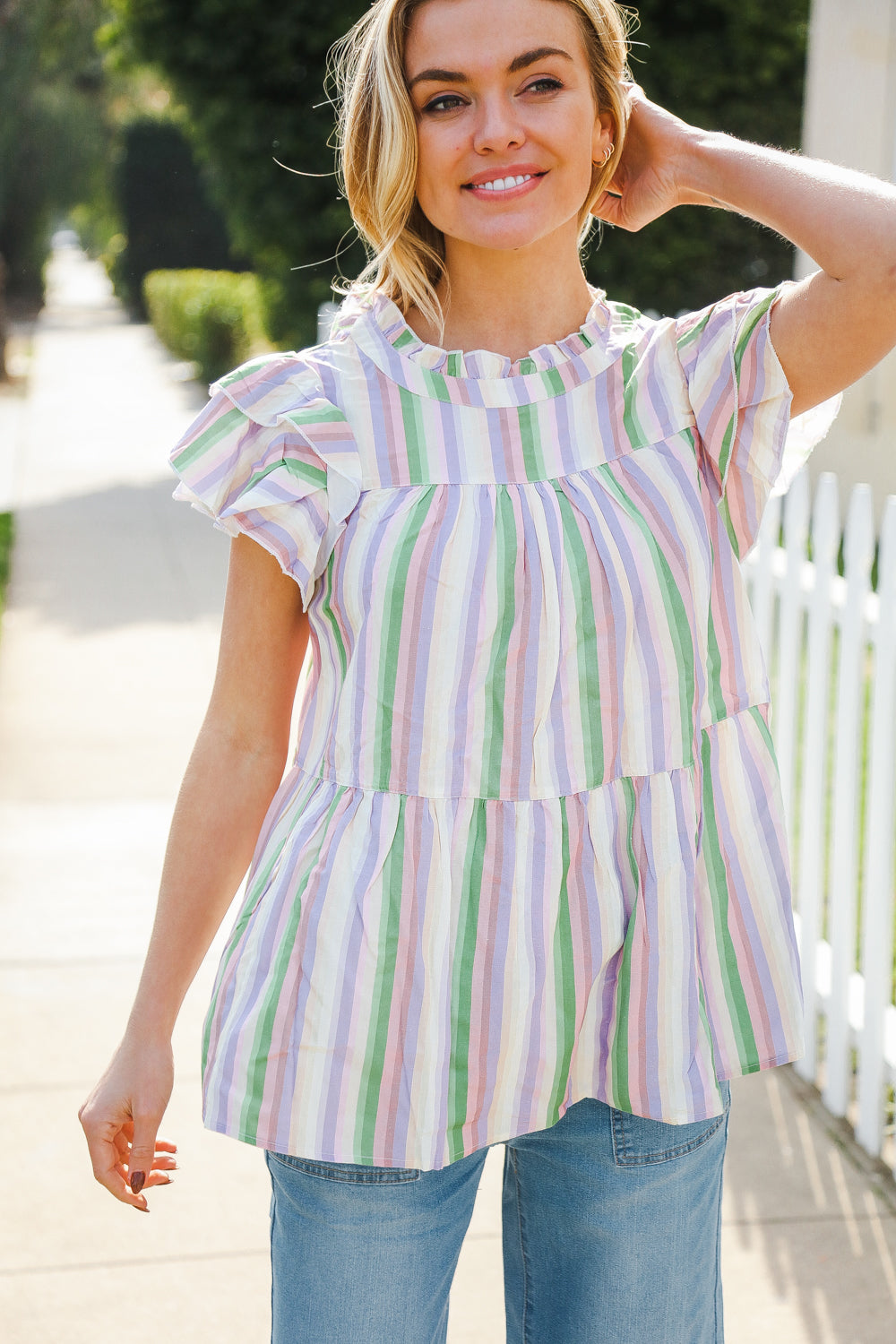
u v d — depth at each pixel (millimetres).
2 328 20125
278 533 1389
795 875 3752
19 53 23172
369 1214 1415
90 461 13320
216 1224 2721
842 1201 2766
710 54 10227
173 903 1479
